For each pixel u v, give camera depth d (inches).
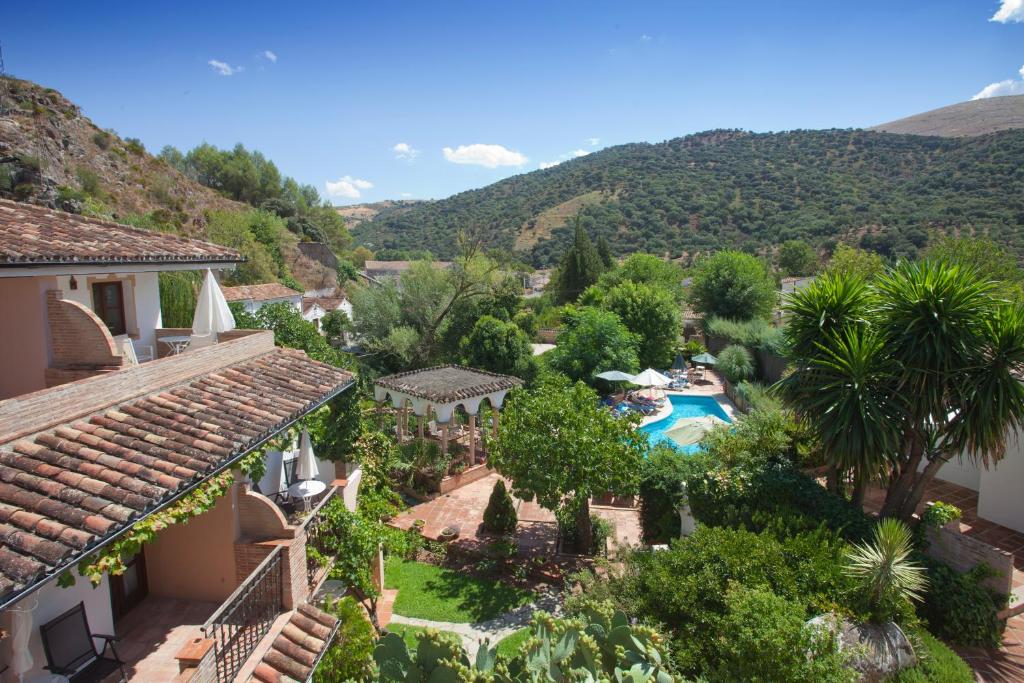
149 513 200.1
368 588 375.9
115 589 288.5
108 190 1925.4
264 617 276.5
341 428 553.0
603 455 522.9
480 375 887.1
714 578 349.7
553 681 187.6
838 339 464.8
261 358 397.7
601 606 224.5
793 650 286.7
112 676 240.7
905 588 349.1
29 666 199.9
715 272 1745.8
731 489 496.7
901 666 324.5
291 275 2207.2
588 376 1296.8
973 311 431.8
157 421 262.8
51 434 226.5
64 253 286.4
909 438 473.7
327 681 309.3
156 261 341.1
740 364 1309.1
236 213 2257.6
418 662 200.8
